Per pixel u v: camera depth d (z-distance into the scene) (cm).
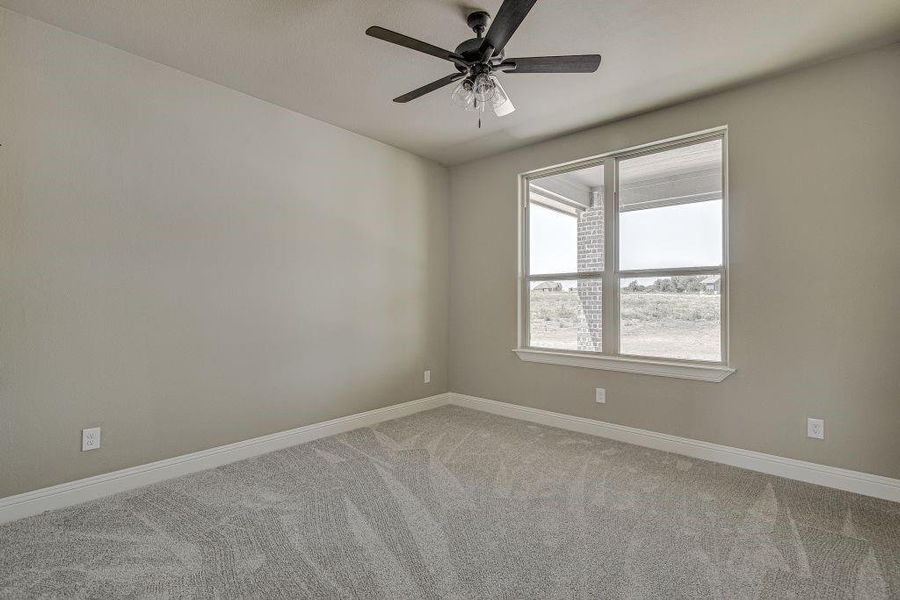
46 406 236
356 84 303
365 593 172
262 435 326
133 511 237
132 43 254
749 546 204
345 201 382
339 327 377
